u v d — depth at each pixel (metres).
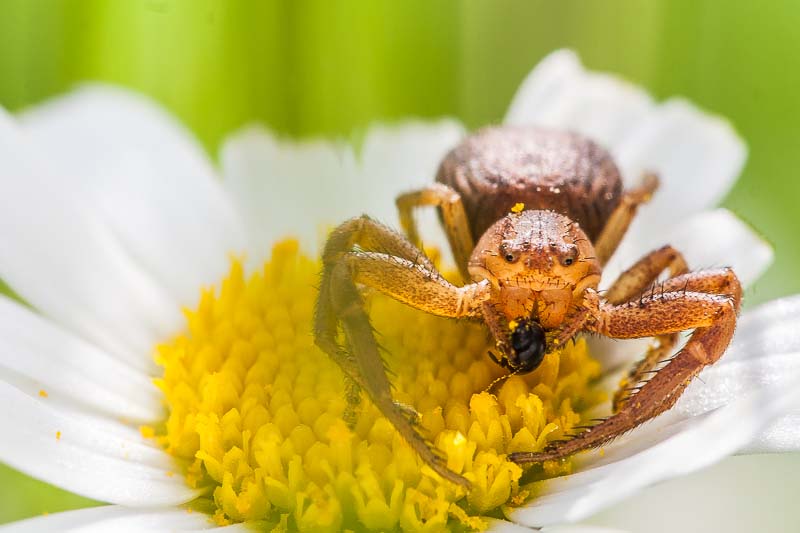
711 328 0.05
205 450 0.05
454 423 0.05
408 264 0.05
